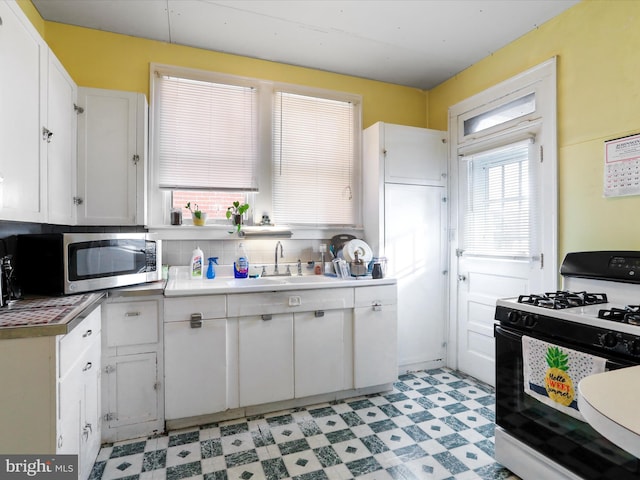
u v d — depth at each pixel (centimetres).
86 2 219
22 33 149
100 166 223
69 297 175
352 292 251
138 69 257
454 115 313
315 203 308
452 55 284
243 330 222
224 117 279
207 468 176
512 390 173
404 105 342
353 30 251
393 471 174
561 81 227
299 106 304
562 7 223
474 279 290
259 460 182
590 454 138
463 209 302
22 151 150
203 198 279
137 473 172
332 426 215
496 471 175
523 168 253
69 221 206
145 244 222
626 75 193
